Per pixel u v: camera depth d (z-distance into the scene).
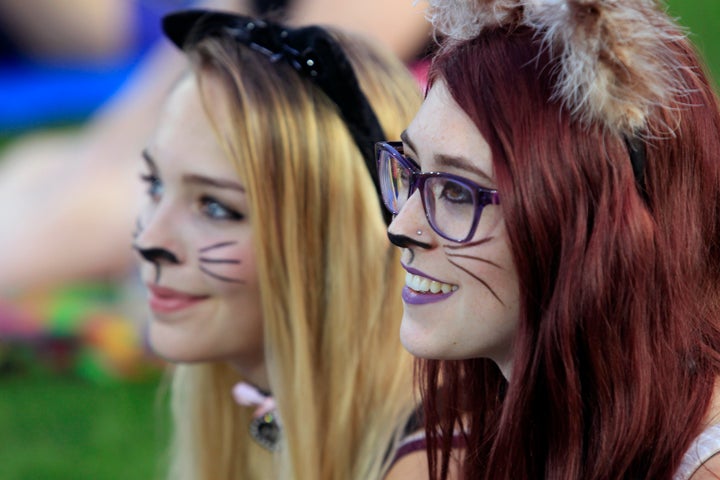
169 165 5.99
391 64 6.33
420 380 4.95
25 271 16.84
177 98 6.14
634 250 3.84
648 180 3.95
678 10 21.62
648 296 3.92
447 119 3.96
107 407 14.38
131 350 15.19
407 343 4.18
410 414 5.90
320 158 5.95
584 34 3.74
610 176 3.83
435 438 4.86
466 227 3.95
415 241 4.07
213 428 7.10
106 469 12.52
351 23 15.73
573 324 3.87
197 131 5.95
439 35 4.33
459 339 4.09
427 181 3.99
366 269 6.04
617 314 3.89
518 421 4.06
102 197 17.56
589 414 4.05
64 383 15.24
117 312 15.68
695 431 3.98
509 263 3.94
